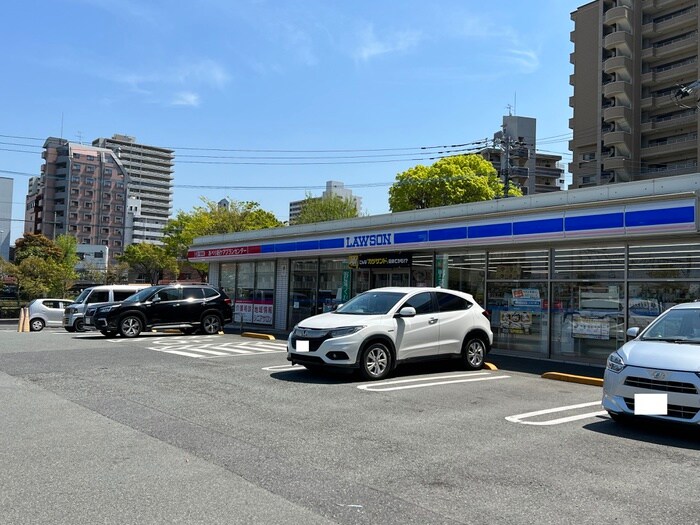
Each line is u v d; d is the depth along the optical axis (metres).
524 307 16.66
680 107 55.56
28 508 4.42
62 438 6.48
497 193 47.81
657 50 57.34
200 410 8.04
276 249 24.20
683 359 6.88
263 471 5.41
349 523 4.23
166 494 4.75
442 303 12.32
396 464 5.72
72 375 11.09
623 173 58.09
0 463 5.55
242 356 14.30
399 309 11.48
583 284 15.36
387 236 19.23
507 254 17.16
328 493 4.86
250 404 8.49
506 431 7.22
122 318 19.39
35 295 45.66
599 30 61.94
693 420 6.59
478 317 12.81
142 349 15.73
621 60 58.00
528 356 16.39
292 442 6.45
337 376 11.23
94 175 109.81
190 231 52.41
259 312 26.58
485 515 4.44
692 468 5.77
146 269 78.12
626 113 57.75
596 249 15.14
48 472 5.29
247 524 4.17
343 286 22.28
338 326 10.68
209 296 21.45
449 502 4.71
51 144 109.62
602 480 5.35
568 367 14.18
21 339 18.86
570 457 6.11
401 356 11.27
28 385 9.96
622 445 6.64
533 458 6.04
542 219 14.88
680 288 13.44
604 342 14.76
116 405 8.32
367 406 8.51
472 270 17.97
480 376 11.96
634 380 7.10
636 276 14.26
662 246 13.84
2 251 89.88
